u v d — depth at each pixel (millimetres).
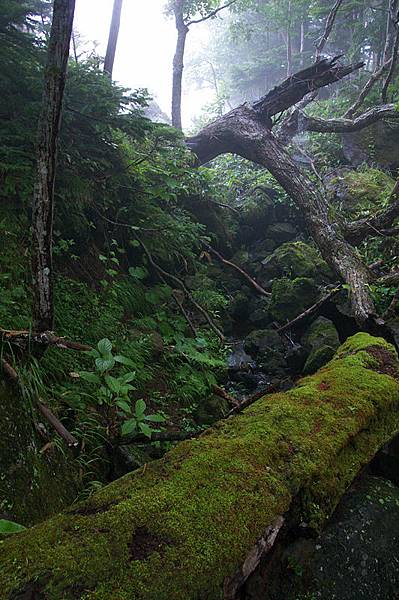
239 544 1473
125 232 5027
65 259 3949
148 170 5539
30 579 1214
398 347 3998
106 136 4730
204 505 1563
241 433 2082
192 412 3627
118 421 2891
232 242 7148
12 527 1477
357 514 2092
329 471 2027
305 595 1763
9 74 3604
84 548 1325
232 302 5980
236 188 8633
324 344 4801
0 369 2068
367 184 7719
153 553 1348
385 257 6215
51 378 2738
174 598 1253
